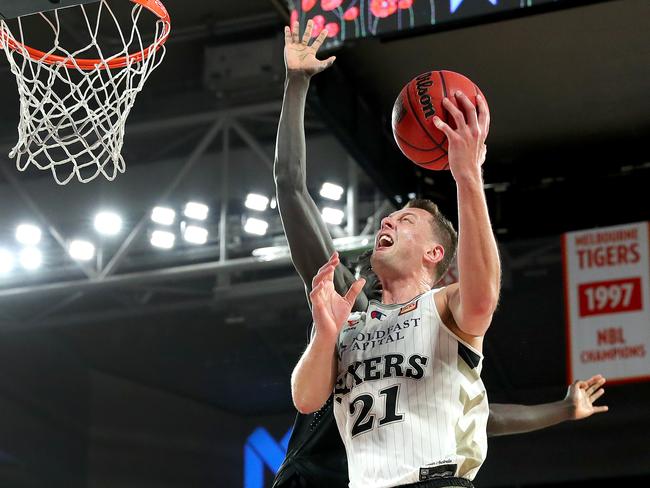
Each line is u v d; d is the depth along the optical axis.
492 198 10.55
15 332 13.73
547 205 10.38
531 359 10.84
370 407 3.23
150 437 15.12
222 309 13.16
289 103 4.12
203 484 15.37
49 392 14.15
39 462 13.74
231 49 10.67
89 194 12.38
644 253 9.84
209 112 11.26
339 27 7.66
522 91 9.55
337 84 9.28
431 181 10.45
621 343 9.70
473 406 3.24
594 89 9.43
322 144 11.62
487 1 7.43
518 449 13.10
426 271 3.55
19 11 4.78
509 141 10.27
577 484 12.68
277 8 8.55
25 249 12.12
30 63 5.02
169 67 11.20
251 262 11.12
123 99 5.05
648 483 12.34
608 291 9.89
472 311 3.13
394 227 3.57
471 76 9.42
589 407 4.30
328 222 11.35
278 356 14.79
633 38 8.69
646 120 9.85
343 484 3.98
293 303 12.64
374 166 9.81
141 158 12.31
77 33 10.27
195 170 12.17
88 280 11.62
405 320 3.32
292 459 4.10
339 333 3.43
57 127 4.93
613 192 10.20
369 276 4.27
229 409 15.98
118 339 14.47
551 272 10.70
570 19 8.45
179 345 14.71
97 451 14.54
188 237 11.82
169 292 13.23
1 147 11.71
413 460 3.14
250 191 12.20
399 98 3.84
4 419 13.43
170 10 10.32
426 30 7.77
